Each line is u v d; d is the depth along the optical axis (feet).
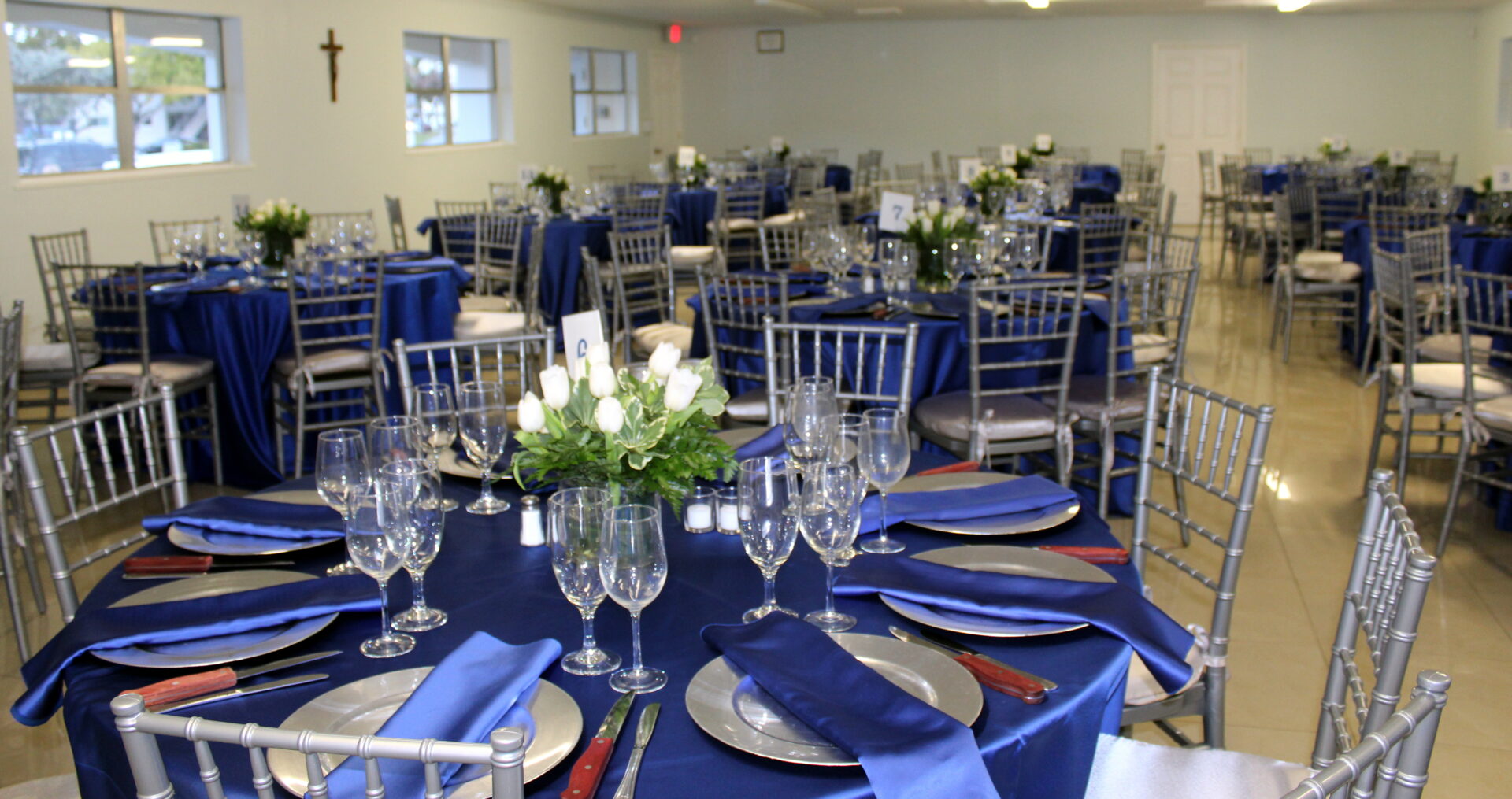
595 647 4.64
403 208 32.19
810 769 3.76
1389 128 42.80
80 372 13.70
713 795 3.64
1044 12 42.04
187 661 4.46
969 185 23.09
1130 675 6.35
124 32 23.59
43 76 22.13
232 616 4.74
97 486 14.06
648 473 5.30
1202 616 10.50
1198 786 5.37
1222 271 31.17
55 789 5.52
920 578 5.08
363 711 4.09
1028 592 4.91
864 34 46.62
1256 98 43.68
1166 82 44.27
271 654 4.63
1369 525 5.69
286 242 15.66
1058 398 11.30
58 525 6.31
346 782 3.59
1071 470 11.80
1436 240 16.78
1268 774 5.44
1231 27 43.34
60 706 4.66
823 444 6.10
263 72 26.73
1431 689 3.53
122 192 23.04
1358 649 9.87
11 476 10.09
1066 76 45.09
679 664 4.50
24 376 14.69
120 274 14.19
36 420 17.04
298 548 5.71
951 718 3.82
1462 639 10.00
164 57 24.66
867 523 6.01
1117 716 4.79
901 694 3.97
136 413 13.41
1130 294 13.02
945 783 3.58
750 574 5.42
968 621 4.78
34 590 10.53
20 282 20.89
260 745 3.25
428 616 4.96
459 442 7.52
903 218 15.03
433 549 4.87
